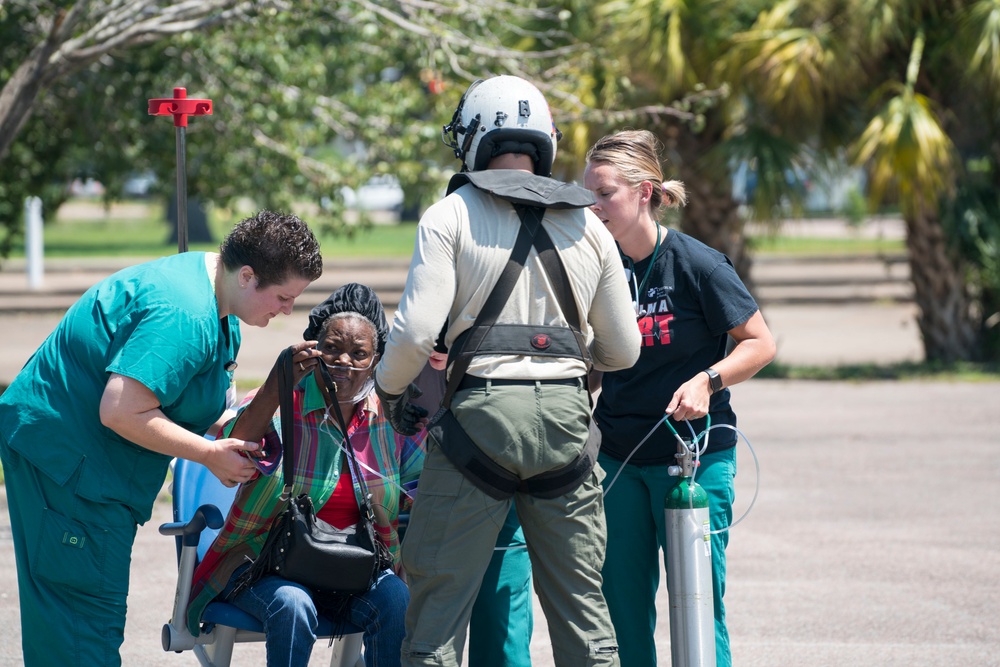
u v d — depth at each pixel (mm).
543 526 7758
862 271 67500
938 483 20609
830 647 12570
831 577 15219
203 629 9008
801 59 30375
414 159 29297
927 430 25359
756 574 15391
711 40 31844
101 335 8180
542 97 7957
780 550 16547
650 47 30766
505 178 7555
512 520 8992
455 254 7496
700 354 9336
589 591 7852
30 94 20953
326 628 8797
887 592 14531
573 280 7641
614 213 9109
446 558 7602
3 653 12055
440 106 28656
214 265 8461
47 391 8250
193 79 29234
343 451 8812
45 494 8242
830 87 31422
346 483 8836
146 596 14297
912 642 12703
